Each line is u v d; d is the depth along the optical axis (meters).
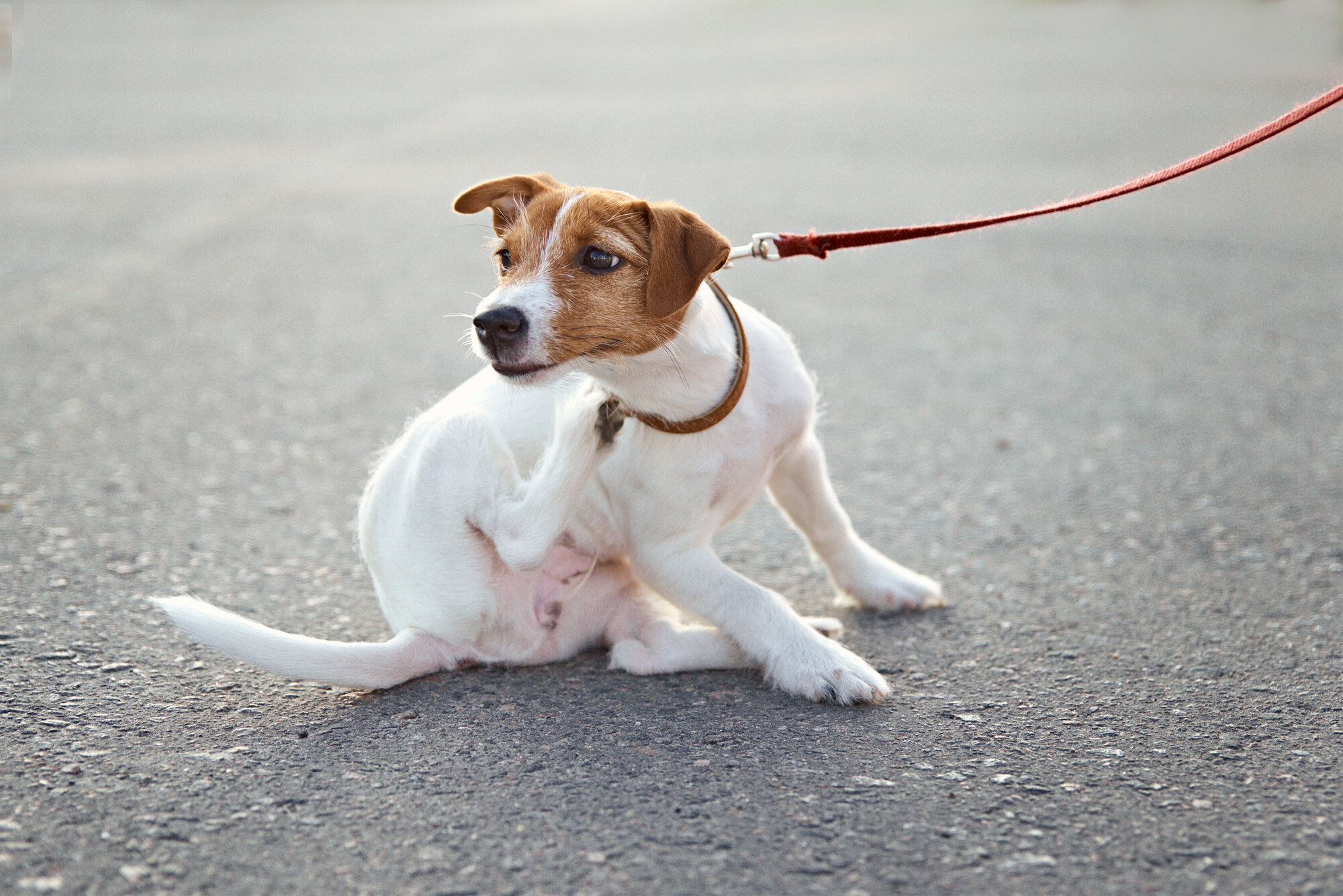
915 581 3.68
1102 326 6.89
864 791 2.60
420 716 2.98
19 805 2.53
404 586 3.24
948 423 5.49
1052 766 2.70
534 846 2.39
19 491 4.57
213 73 19.78
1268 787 2.60
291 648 2.97
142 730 2.88
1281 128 3.16
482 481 3.13
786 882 2.27
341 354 6.56
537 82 18.77
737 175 11.06
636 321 2.91
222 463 4.97
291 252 8.79
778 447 3.25
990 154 11.63
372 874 2.31
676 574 3.19
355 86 18.36
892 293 7.76
